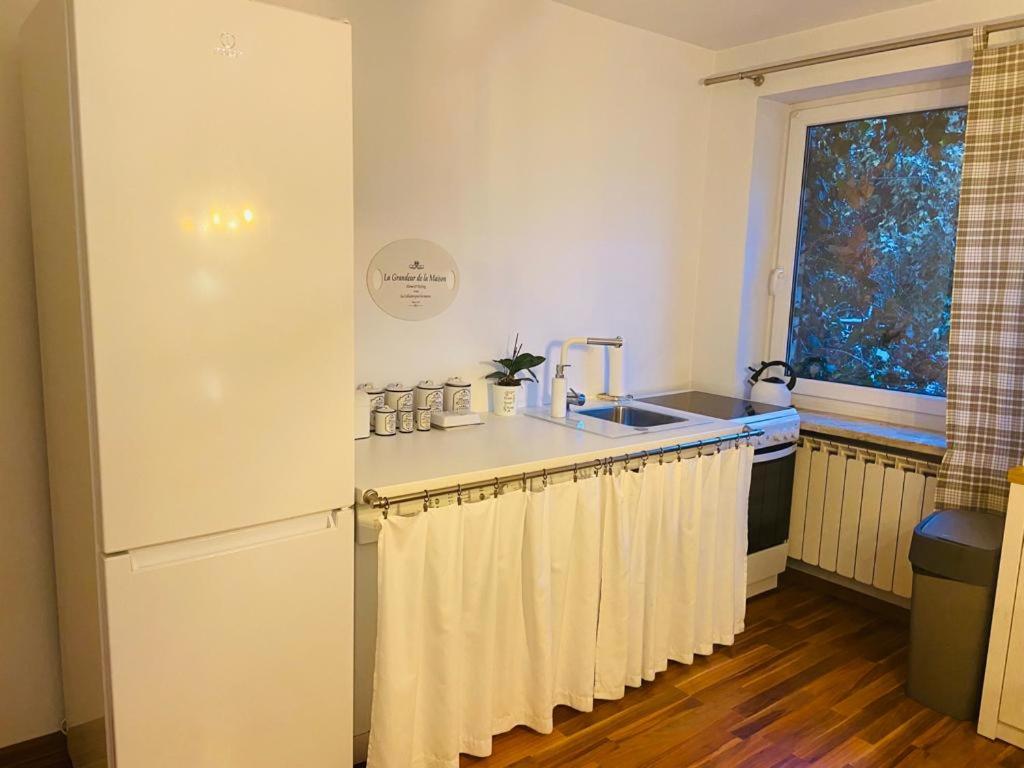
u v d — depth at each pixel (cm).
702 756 216
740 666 268
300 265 165
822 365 346
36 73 162
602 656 238
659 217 335
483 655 205
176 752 163
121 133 140
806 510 325
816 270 345
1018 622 221
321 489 175
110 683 154
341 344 174
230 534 165
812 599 327
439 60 251
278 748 178
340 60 166
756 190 337
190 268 151
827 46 302
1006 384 254
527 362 276
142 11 139
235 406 160
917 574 244
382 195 245
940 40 261
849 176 329
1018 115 245
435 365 268
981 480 262
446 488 194
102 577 152
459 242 267
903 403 313
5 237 192
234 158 154
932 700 243
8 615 204
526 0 271
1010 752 223
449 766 200
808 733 229
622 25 303
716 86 343
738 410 309
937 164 299
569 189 297
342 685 187
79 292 144
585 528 225
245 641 169
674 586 257
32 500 204
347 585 184
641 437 246
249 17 152
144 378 148
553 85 285
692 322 361
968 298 259
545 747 218
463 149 262
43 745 212
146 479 151
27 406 200
